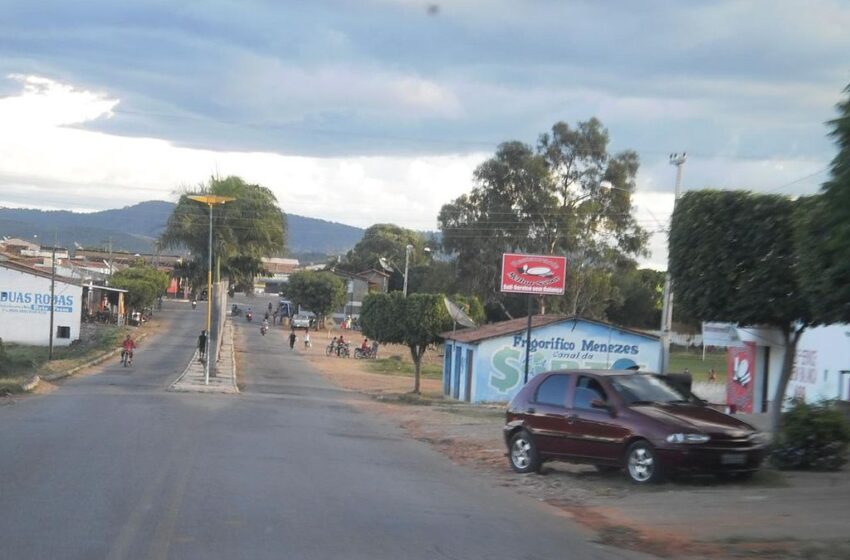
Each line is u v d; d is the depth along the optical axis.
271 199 79.62
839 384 22.44
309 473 13.46
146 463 13.59
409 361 70.06
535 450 14.64
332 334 94.31
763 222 14.36
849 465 14.60
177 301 122.06
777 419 15.20
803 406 14.73
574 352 38.25
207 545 8.21
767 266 14.34
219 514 9.72
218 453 15.30
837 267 8.83
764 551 8.64
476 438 21.09
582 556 8.48
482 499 11.95
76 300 65.75
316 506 10.52
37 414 21.86
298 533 8.91
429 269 70.19
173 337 72.62
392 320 42.25
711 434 12.62
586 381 14.27
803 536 9.30
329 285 99.25
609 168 60.06
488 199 61.31
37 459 13.65
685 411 13.45
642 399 13.73
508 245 60.72
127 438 17.02
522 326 38.84
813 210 10.29
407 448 18.78
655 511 11.00
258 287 180.00
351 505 10.73
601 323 38.19
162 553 7.85
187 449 15.62
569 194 60.84
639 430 12.98
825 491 12.30
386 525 9.55
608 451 13.42
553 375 14.84
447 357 44.59
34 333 64.81
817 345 23.77
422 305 41.59
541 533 9.58
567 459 14.11
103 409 24.02
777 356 26.36
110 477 12.09
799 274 11.88
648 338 38.31
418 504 11.12
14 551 7.79
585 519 10.71
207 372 37.56
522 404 15.05
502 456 17.45
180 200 77.38
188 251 80.44
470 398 38.47
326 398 36.53
